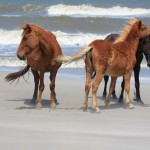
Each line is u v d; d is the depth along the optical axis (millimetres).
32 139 12516
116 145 12062
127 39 17094
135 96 19141
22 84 21406
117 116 15898
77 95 19406
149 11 50125
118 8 50719
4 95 19188
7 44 33875
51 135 13031
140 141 12531
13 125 14180
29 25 16328
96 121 15055
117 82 22516
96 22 41281
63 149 11594
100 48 16172
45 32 16766
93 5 52594
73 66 26469
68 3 55031
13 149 11492
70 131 13594
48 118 15320
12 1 57719
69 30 39906
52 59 16750
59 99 18656
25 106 17250
